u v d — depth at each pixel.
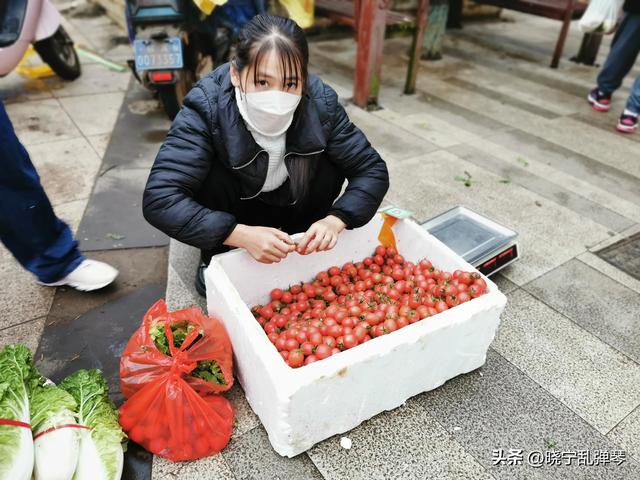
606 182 3.29
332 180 2.01
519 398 1.81
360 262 2.13
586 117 4.26
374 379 1.55
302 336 1.62
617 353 2.02
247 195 1.90
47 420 1.38
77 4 7.11
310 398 1.43
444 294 1.77
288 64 1.45
